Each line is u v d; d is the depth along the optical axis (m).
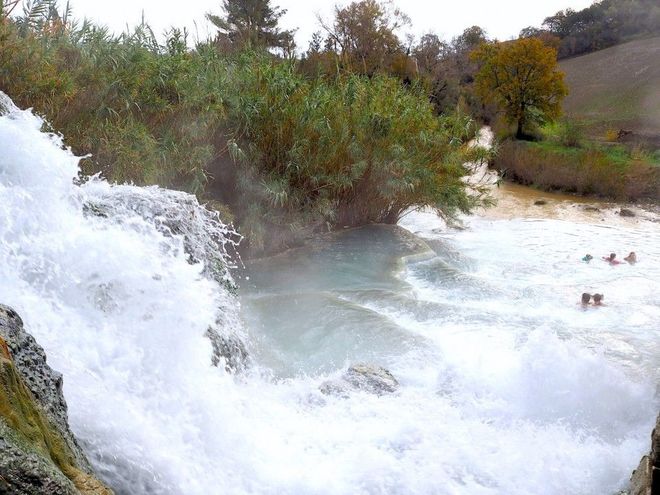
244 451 4.60
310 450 4.97
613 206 20.97
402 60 35.97
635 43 55.72
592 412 6.05
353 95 13.16
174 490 3.74
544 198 22.28
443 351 7.29
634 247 14.68
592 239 15.48
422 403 6.03
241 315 8.36
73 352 4.12
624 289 10.97
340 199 13.36
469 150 15.80
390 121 13.11
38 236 4.68
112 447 3.54
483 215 18.75
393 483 4.70
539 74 31.95
